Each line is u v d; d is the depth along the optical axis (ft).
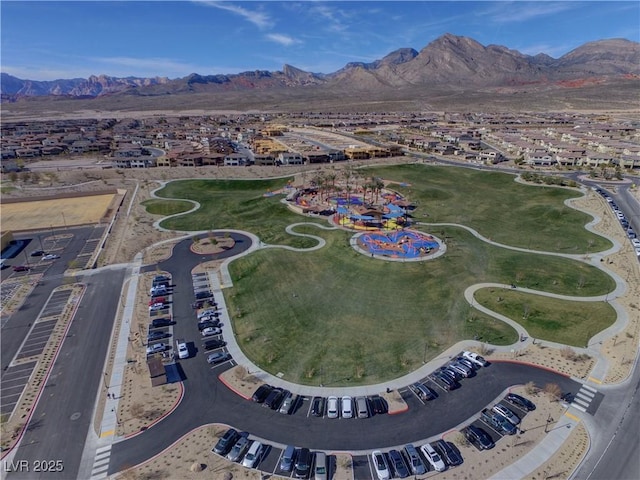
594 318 222.48
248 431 157.69
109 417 165.68
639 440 149.69
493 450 146.92
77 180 537.24
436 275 274.57
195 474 140.36
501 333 212.43
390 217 380.58
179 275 285.64
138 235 358.43
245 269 291.79
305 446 150.61
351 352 202.49
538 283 261.65
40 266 305.73
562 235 343.05
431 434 154.61
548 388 170.50
